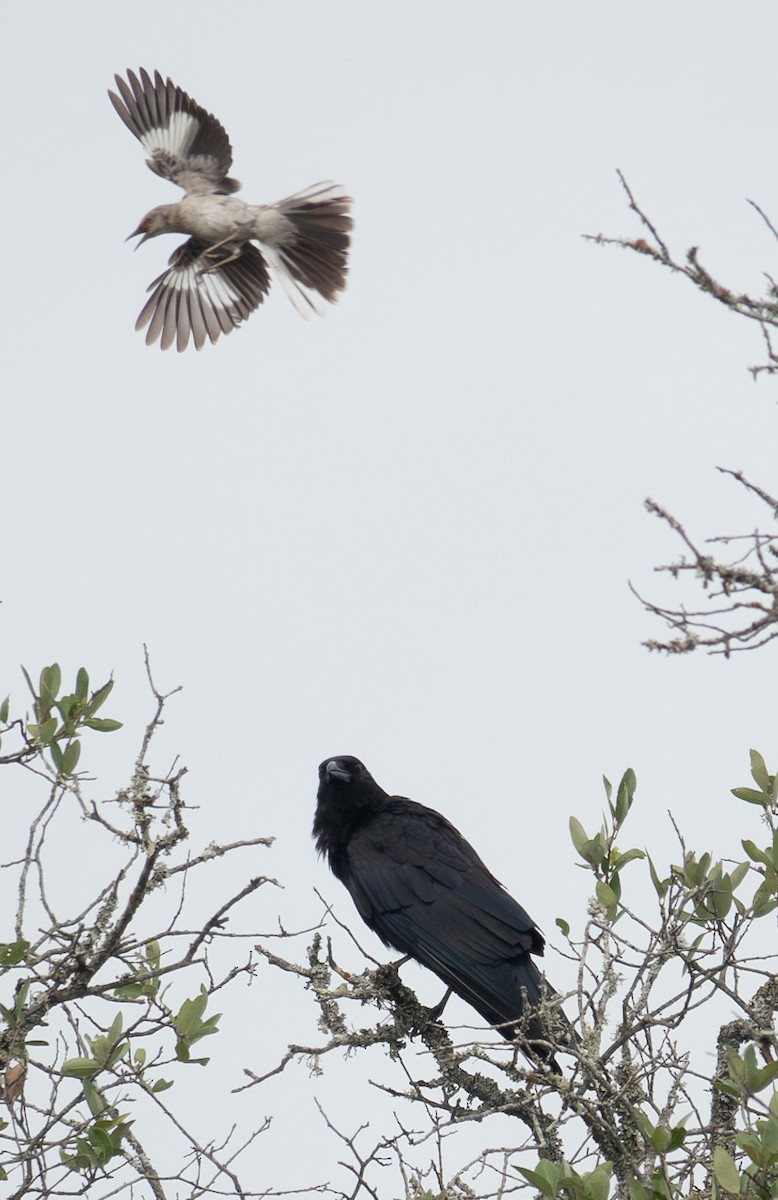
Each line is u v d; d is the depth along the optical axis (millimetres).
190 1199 10844
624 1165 10242
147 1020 11625
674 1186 9891
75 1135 11375
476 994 15828
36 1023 11094
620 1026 10555
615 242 8500
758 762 12320
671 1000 10562
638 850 11672
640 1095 10680
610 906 11289
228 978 11648
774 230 8344
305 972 12344
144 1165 11531
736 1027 11625
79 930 11016
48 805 11297
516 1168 9195
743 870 11617
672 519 8078
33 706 11727
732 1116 11242
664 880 11188
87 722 11617
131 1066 11867
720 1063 11508
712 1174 9445
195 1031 11555
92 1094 11484
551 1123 11055
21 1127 11305
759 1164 8844
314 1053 11266
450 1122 10266
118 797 10797
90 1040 12219
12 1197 11078
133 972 12008
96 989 11133
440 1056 12484
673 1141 9344
